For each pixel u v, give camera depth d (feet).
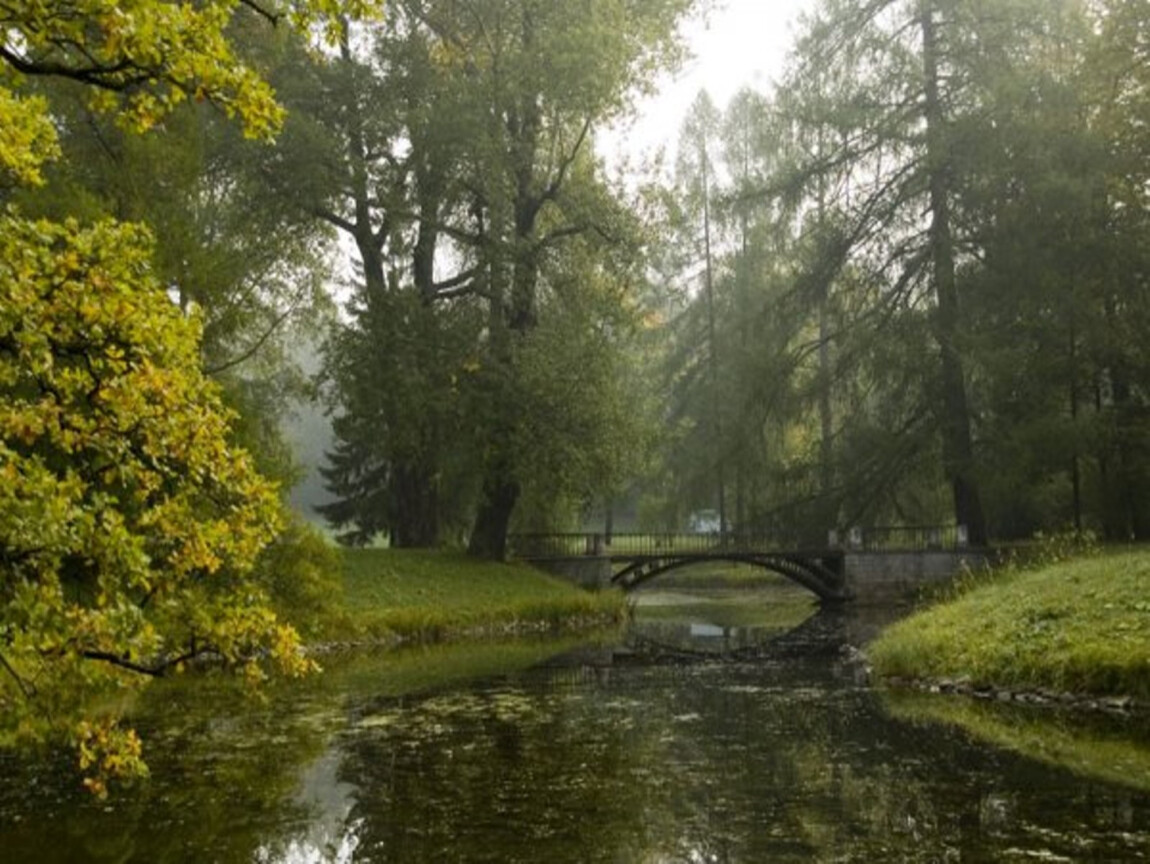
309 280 101.24
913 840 25.90
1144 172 96.78
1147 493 99.09
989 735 38.91
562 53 91.97
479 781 33.58
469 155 95.66
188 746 39.47
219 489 23.08
